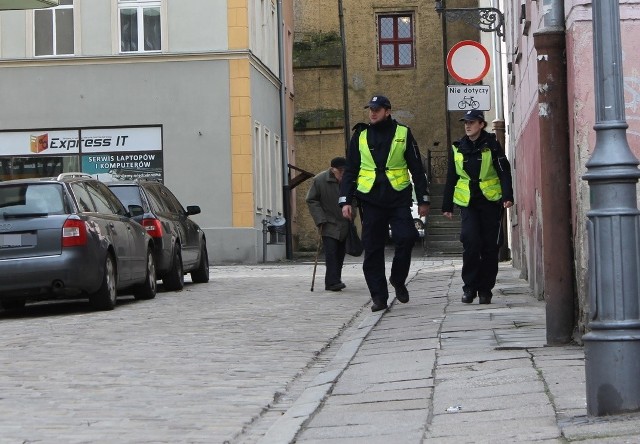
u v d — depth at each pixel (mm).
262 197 81375
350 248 41469
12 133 77625
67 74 77438
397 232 30984
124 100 77188
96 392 19469
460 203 31281
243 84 76812
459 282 41625
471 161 31000
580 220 20938
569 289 21328
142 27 77500
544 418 14406
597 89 14172
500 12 51094
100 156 77375
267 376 21125
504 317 27094
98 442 15273
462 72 43719
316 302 36906
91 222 35344
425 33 101500
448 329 25156
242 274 57406
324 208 41469
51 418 17109
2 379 21016
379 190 30812
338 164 40969
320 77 98688
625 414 13891
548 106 21844
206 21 77062
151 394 19203
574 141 21250
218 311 34156
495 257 31359
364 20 101375
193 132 76938
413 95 101625
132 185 43750
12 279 34312
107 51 77375
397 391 17750
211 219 76875
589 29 21016
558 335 21328
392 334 25469
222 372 21625
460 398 16453
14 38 77438
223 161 76938
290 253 87500
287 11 98500
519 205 45375
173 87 77188
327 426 15359
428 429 14445
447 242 81500
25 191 35219
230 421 16734
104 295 35406
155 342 26328
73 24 77562
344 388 18641
